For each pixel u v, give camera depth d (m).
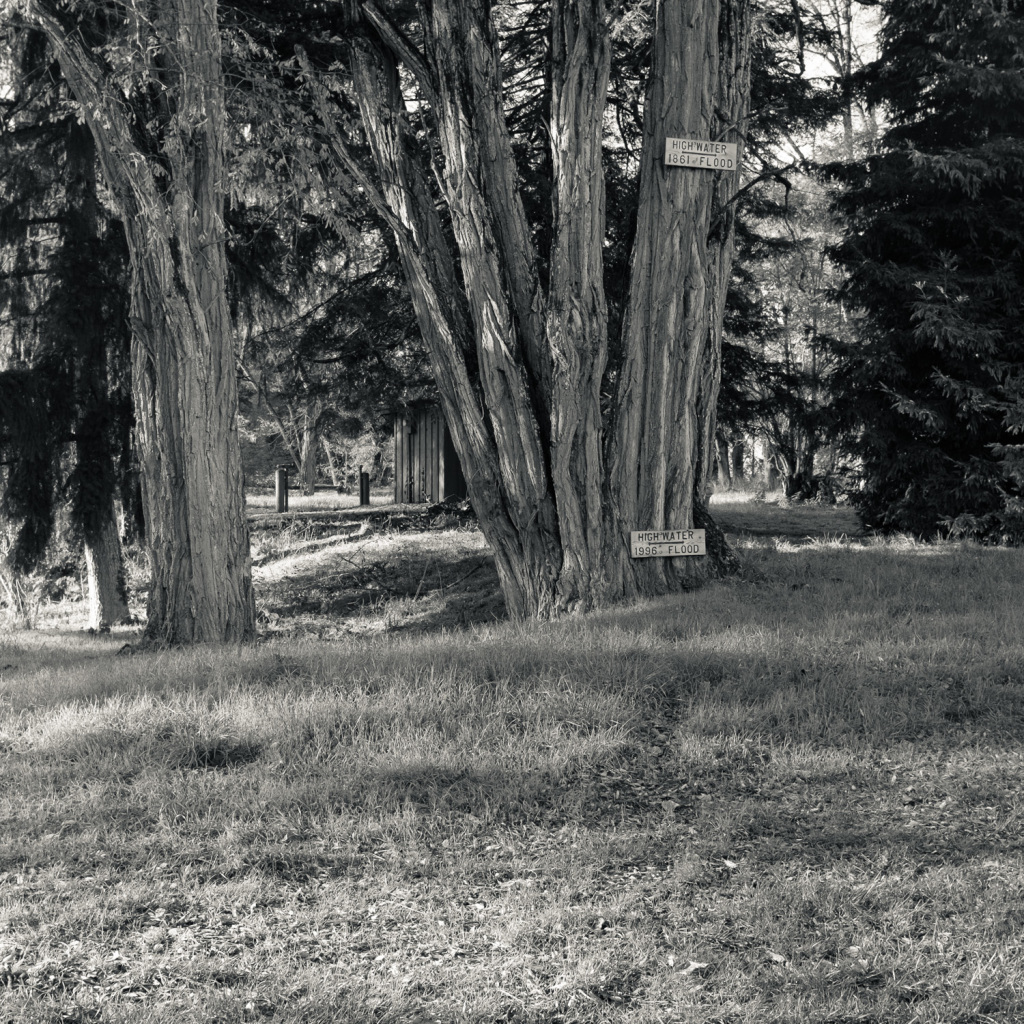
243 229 18.33
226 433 13.34
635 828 6.22
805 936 4.89
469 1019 4.23
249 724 7.82
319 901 5.33
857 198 18.66
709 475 13.69
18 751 7.77
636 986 4.51
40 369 17.66
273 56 13.96
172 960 4.73
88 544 19.45
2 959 4.75
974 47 17.47
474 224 12.55
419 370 20.89
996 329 17.17
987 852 5.78
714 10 12.74
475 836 6.11
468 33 12.53
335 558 20.14
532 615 12.76
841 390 18.59
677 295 12.71
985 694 8.20
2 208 18.11
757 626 10.25
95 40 13.56
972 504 17.39
